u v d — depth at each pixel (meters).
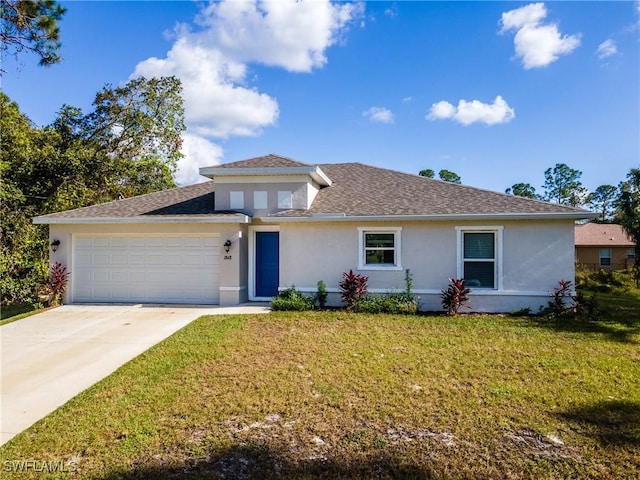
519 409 5.13
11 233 15.82
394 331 9.27
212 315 10.98
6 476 3.77
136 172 25.05
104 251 13.25
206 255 12.94
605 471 3.79
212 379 6.24
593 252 33.50
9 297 14.70
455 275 11.91
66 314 11.36
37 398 5.70
